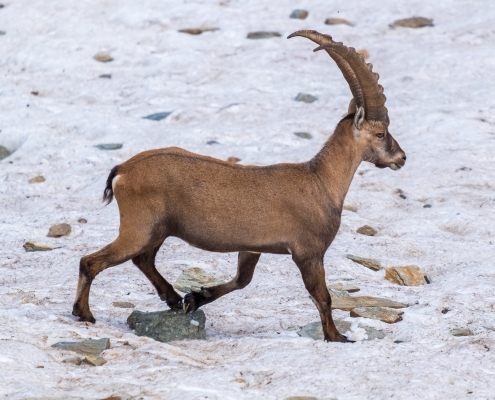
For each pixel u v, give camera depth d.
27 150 47.78
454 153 46.78
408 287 31.17
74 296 28.55
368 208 40.53
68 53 62.25
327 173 25.66
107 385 20.33
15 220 37.91
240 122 51.66
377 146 26.31
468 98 54.16
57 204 40.47
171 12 69.62
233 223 24.66
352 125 26.19
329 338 25.06
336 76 59.34
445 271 33.16
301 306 28.59
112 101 55.59
